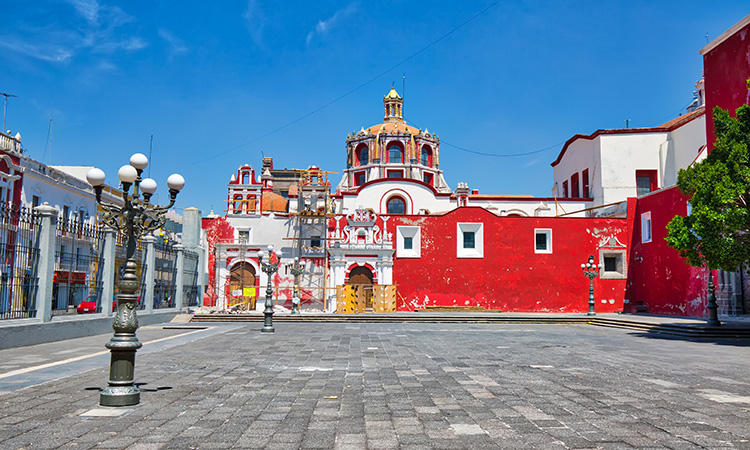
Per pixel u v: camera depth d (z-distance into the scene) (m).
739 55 25.12
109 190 36.75
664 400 7.50
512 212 44.66
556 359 12.20
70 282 18.14
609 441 5.45
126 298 7.19
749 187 16.45
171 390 8.09
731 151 16.89
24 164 28.44
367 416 6.51
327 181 43.69
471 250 37.09
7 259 15.08
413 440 5.48
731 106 25.66
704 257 18.17
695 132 38.00
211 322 27.33
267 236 40.75
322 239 38.59
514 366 10.97
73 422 6.10
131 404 7.01
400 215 37.38
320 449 5.17
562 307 36.41
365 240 37.28
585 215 42.94
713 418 6.44
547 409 6.92
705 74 27.53
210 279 40.03
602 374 9.91
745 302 26.12
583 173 44.78
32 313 16.03
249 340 16.73
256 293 39.25
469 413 6.68
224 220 40.91
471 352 13.59
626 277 36.44
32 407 6.83
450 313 32.97
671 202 32.12
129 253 7.72
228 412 6.67
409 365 11.08
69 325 17.38
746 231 17.56
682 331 19.86
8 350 14.14
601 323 26.45
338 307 34.62
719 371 10.39
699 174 17.31
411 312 34.03
